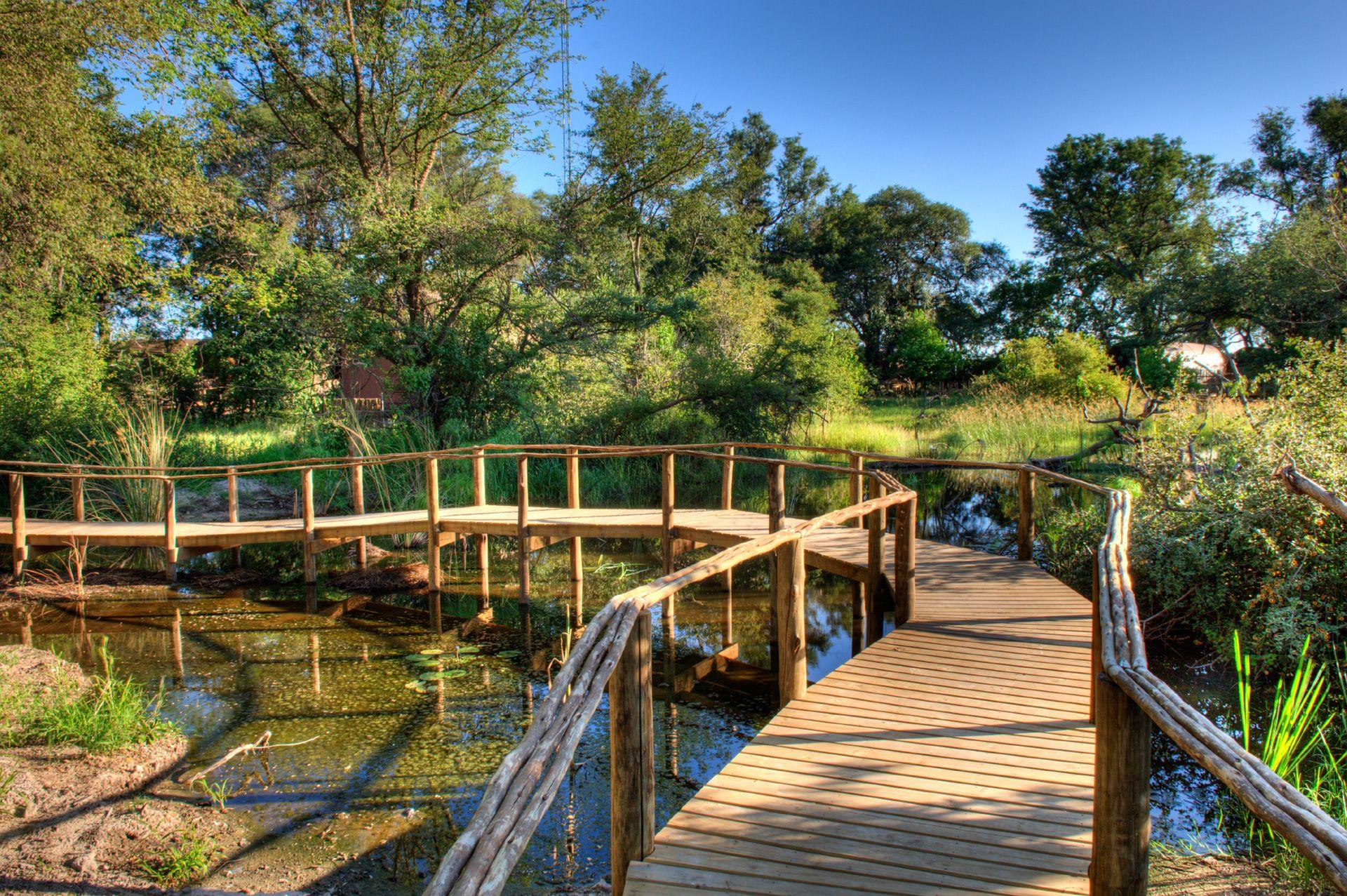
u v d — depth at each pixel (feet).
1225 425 30.35
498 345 57.06
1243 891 11.44
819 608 29.37
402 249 53.57
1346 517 12.23
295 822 14.88
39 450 43.32
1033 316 126.62
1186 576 22.67
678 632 26.63
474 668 23.15
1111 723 7.88
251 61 54.24
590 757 17.81
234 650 24.73
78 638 25.95
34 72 39.37
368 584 32.58
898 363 123.03
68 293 50.37
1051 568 29.63
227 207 51.34
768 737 13.64
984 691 15.55
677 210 89.45
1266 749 15.02
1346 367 27.17
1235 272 84.23
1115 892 7.90
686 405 60.08
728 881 9.59
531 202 97.91
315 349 54.13
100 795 15.53
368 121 58.54
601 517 30.81
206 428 59.77
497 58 56.54
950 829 10.66
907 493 20.33
